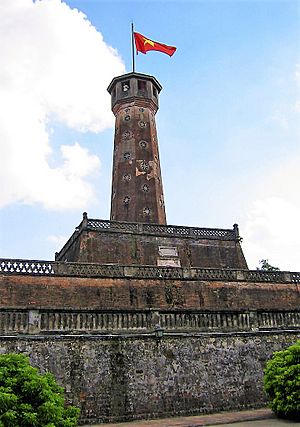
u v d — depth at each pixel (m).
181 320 21.59
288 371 15.67
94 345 18.14
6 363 12.16
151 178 40.91
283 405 15.70
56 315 20.19
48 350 17.52
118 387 17.86
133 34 46.56
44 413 11.37
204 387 19.12
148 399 18.11
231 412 18.81
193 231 37.34
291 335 21.56
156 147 43.34
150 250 34.91
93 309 20.73
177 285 28.00
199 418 17.33
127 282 27.02
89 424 16.86
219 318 22.09
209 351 19.83
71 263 26.31
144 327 21.11
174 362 19.08
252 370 20.20
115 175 41.69
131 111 43.41
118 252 33.72
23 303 24.22
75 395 17.20
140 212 38.84
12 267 24.94
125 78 44.78
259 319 22.75
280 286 30.44
